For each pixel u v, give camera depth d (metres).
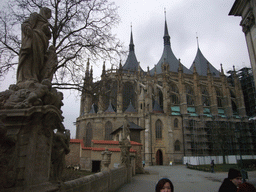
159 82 84.81
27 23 5.71
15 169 4.40
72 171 24.47
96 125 66.50
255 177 26.52
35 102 4.84
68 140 6.66
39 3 18.81
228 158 63.16
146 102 67.44
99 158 28.27
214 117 75.69
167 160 64.88
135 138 48.41
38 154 4.86
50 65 6.25
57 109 5.40
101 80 22.48
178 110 75.38
